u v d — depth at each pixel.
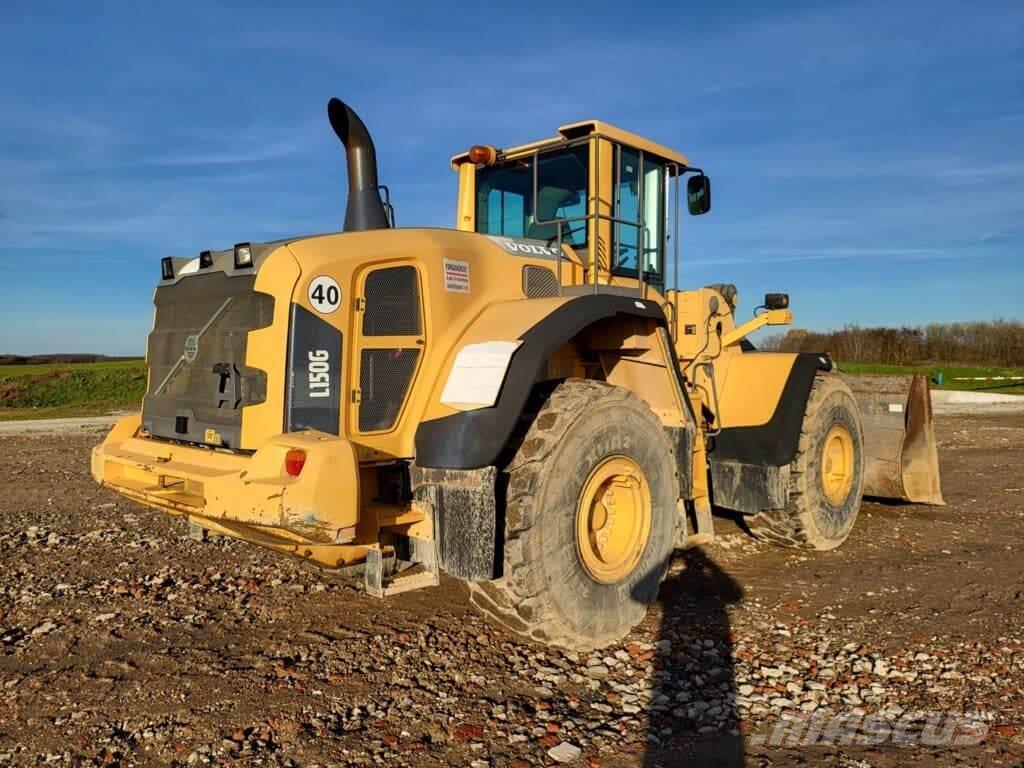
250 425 3.61
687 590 4.82
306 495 3.12
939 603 4.52
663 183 5.55
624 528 4.10
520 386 3.58
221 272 3.88
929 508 7.41
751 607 4.48
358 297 3.70
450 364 3.92
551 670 3.59
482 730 3.03
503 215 5.52
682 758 2.84
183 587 4.72
